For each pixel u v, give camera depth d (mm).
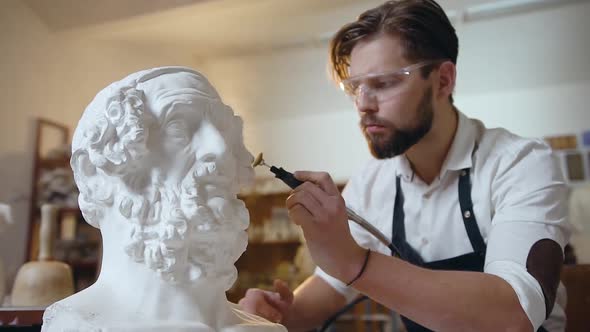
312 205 1097
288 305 1479
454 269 1478
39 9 3557
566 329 1807
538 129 4926
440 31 1434
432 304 1102
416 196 1587
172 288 839
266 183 5125
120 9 3482
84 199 885
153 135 839
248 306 1389
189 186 822
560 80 4859
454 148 1494
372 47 1400
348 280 1145
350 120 5387
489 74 4809
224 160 842
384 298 1145
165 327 782
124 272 849
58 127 3672
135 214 816
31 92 3504
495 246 1268
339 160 5344
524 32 4172
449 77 1476
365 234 1669
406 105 1370
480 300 1096
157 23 3627
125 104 816
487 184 1437
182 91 864
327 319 1665
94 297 822
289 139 5504
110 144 815
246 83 5035
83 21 3598
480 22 4047
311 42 4359
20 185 3381
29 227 3393
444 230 1512
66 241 3301
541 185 1312
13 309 1323
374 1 3572
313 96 5160
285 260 5070
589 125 4812
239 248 887
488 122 5066
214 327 859
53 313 795
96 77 3998
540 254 1203
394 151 1421
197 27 4055
